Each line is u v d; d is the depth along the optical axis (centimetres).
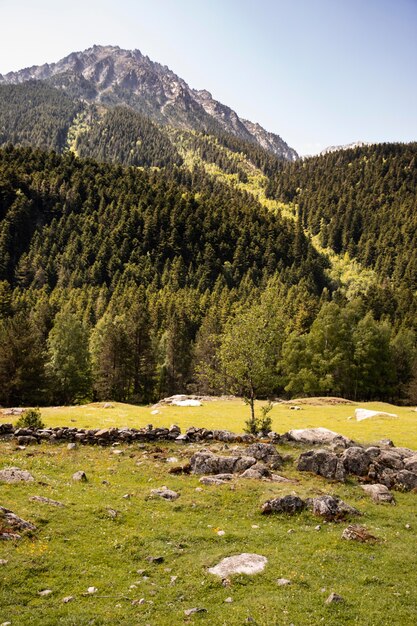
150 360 9812
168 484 2075
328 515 1764
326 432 3025
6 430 2766
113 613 1094
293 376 8544
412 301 16450
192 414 5150
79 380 8338
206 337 11231
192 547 1471
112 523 1592
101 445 2722
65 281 19000
